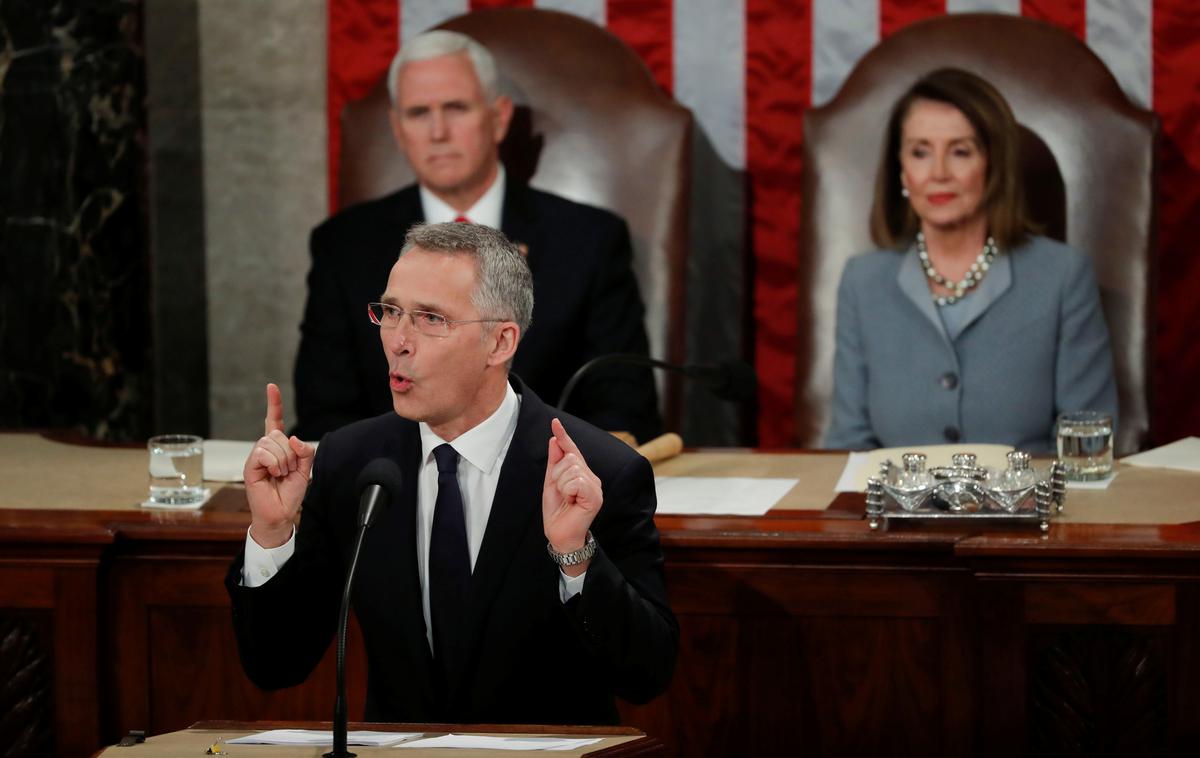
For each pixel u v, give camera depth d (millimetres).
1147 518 9938
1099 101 15898
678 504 10562
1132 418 15617
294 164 18781
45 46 17219
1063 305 14523
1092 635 9469
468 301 8000
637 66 16750
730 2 17703
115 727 10281
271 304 19062
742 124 17875
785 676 9836
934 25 16375
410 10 18000
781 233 18000
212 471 11680
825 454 12328
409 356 8016
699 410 18359
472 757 6207
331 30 18156
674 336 16234
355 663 10094
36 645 10156
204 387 19266
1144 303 15688
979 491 9898
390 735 6801
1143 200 15742
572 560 7582
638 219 16406
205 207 18938
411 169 16844
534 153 16656
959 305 14586
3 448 12938
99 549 9977
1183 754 9422
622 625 7664
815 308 16359
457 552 8281
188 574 10133
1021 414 14367
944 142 14461
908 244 15070
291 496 7984
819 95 17703
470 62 15586
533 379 15219
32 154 17281
